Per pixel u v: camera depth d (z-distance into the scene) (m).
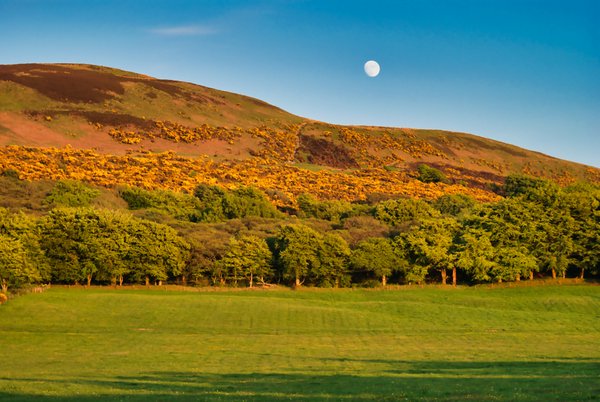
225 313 60.47
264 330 54.06
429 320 58.25
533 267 78.19
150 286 76.62
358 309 63.47
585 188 94.12
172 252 77.06
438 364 35.41
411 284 80.25
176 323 56.75
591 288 75.12
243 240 81.38
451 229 85.94
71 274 74.62
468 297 71.25
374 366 35.19
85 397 25.30
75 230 75.44
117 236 76.19
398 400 23.19
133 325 55.75
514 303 67.56
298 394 25.42
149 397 25.16
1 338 49.38
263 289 76.94
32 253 72.50
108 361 38.44
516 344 45.12
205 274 82.50
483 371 31.95
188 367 35.47
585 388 23.94
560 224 81.00
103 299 64.81
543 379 27.84
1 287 67.25
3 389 27.20
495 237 81.44
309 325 56.25
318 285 80.94
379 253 79.56
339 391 26.11
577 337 48.94
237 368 34.84
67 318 57.38
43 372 33.81
